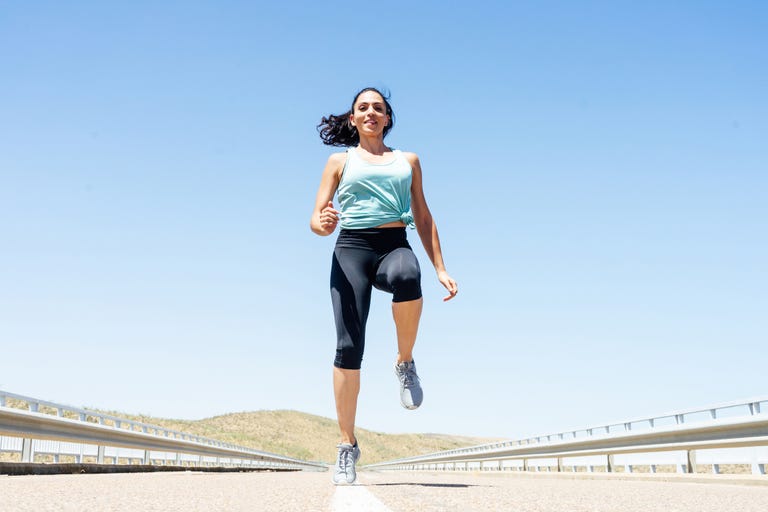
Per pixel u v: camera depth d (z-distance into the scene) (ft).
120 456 41.98
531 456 46.42
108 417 32.09
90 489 12.69
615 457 36.78
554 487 17.03
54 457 34.50
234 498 10.12
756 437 21.11
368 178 14.34
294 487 13.75
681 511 8.98
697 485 20.66
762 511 9.16
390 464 173.06
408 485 14.74
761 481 21.53
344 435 14.57
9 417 23.15
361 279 14.26
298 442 384.47
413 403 14.51
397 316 14.05
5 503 8.96
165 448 40.63
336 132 15.84
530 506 9.18
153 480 17.99
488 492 12.46
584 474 35.40
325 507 8.45
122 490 12.41
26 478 18.70
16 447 30.40
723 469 27.84
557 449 40.45
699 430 24.00
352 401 14.35
